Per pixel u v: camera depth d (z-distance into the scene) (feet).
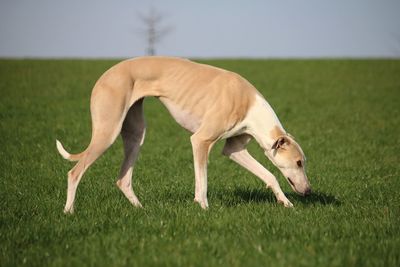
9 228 19.35
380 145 46.73
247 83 24.54
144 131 24.91
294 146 24.14
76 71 99.81
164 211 21.98
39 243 17.75
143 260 15.74
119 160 38.19
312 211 23.13
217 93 23.48
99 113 22.49
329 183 31.48
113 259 15.93
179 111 23.98
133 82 23.44
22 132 48.42
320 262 15.44
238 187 29.99
